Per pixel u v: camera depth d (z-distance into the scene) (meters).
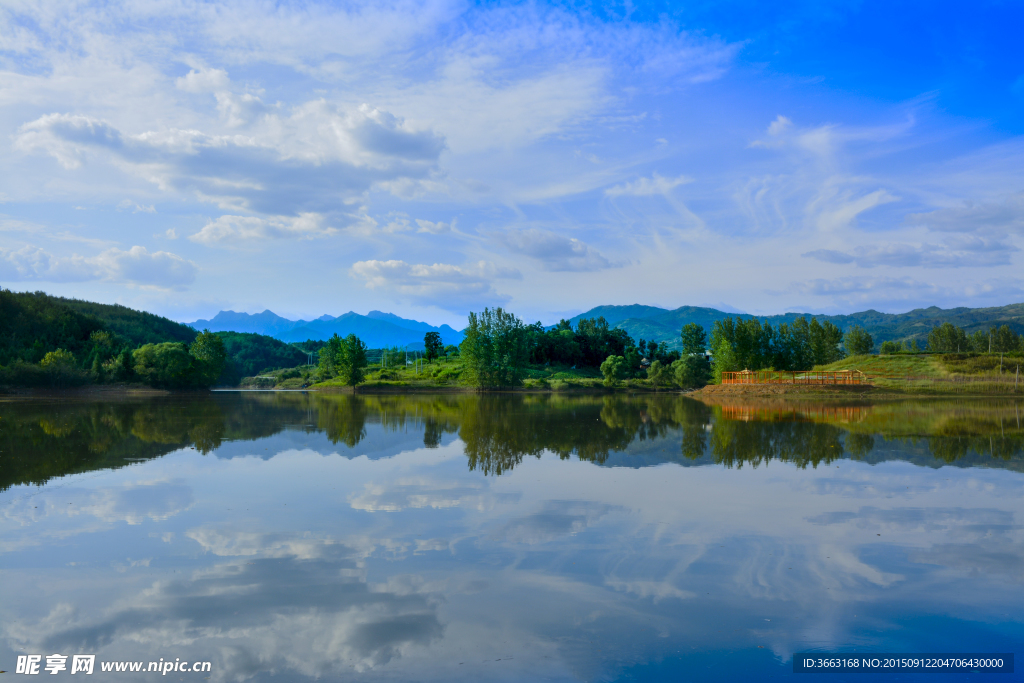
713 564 13.95
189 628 10.66
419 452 31.06
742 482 23.08
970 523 17.38
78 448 32.28
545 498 20.28
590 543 15.40
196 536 15.88
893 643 10.29
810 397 78.81
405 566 13.71
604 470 25.64
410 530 16.45
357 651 9.84
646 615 11.27
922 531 16.56
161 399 88.56
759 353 113.75
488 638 10.34
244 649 9.89
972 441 34.75
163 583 12.63
